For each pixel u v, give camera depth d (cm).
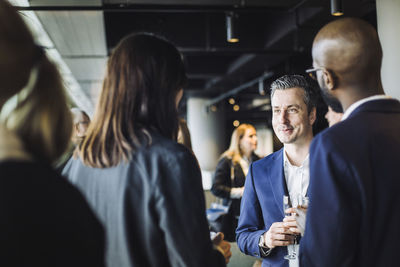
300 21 609
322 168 99
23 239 42
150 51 101
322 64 108
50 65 58
